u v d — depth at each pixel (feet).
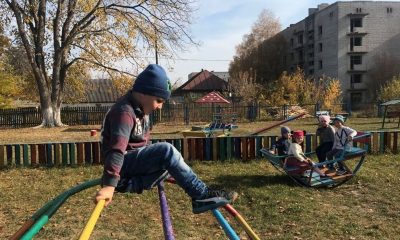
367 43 223.71
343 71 224.33
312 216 23.97
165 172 9.93
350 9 222.48
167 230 9.61
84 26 98.37
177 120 116.47
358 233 21.40
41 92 101.91
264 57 260.21
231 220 23.61
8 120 111.86
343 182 30.71
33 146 39.88
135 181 9.61
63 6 99.66
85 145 40.19
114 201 27.30
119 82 102.83
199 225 23.18
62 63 104.47
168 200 27.58
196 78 206.90
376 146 42.93
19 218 24.81
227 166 38.45
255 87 145.59
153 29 97.66
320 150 33.86
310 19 251.39
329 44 232.53
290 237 21.02
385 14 223.30
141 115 9.34
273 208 25.38
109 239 21.17
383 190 29.25
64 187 32.09
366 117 120.37
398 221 23.11
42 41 100.53
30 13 98.89
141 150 9.39
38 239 21.25
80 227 22.99
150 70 9.31
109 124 8.97
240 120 114.73
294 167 30.32
